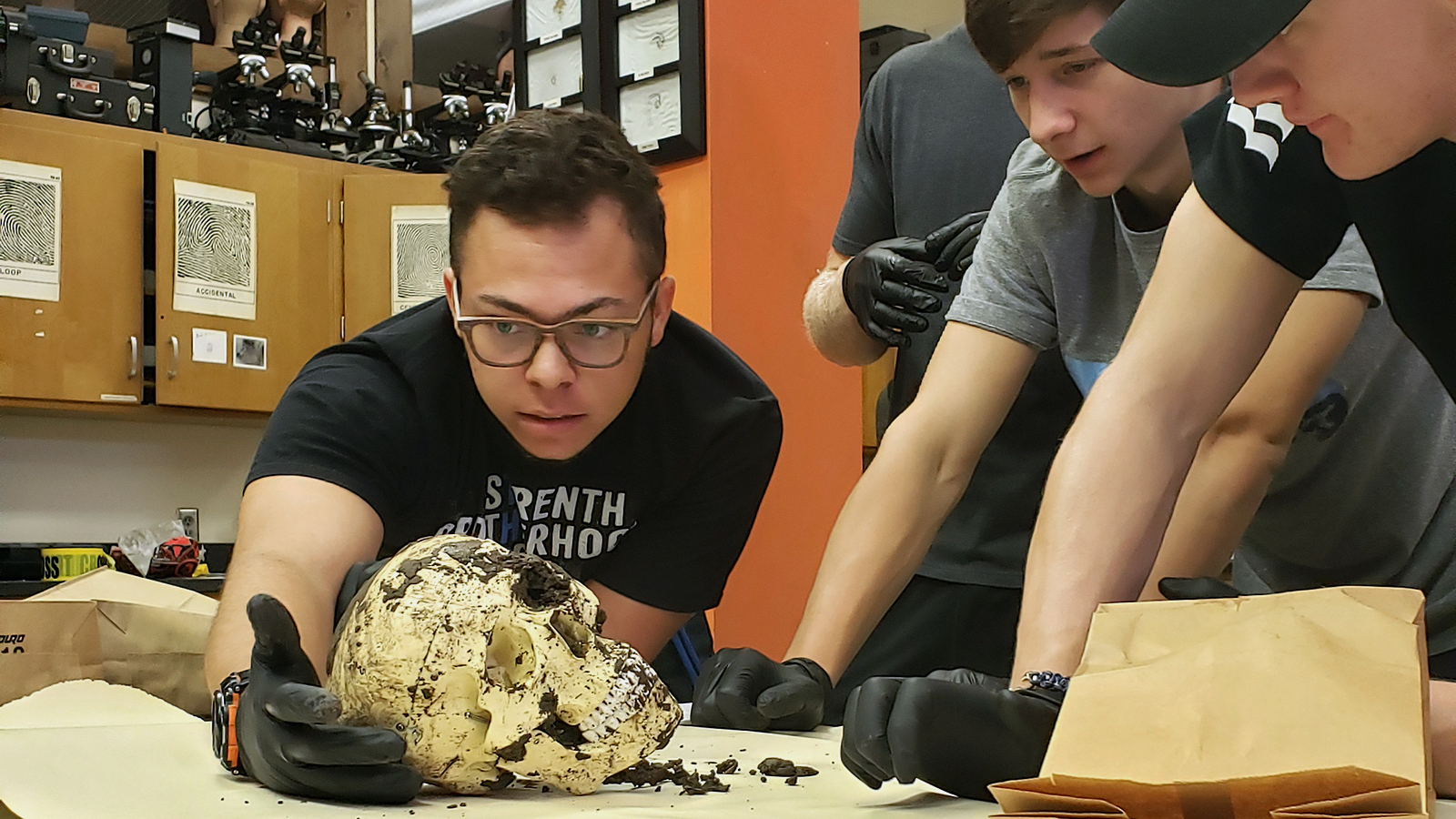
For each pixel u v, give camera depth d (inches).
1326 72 21.1
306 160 118.2
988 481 61.0
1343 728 16.3
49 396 107.6
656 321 41.3
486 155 36.9
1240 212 31.2
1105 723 17.8
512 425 38.8
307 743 23.5
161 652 46.4
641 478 45.3
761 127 89.7
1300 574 47.6
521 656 25.2
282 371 116.3
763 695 36.0
